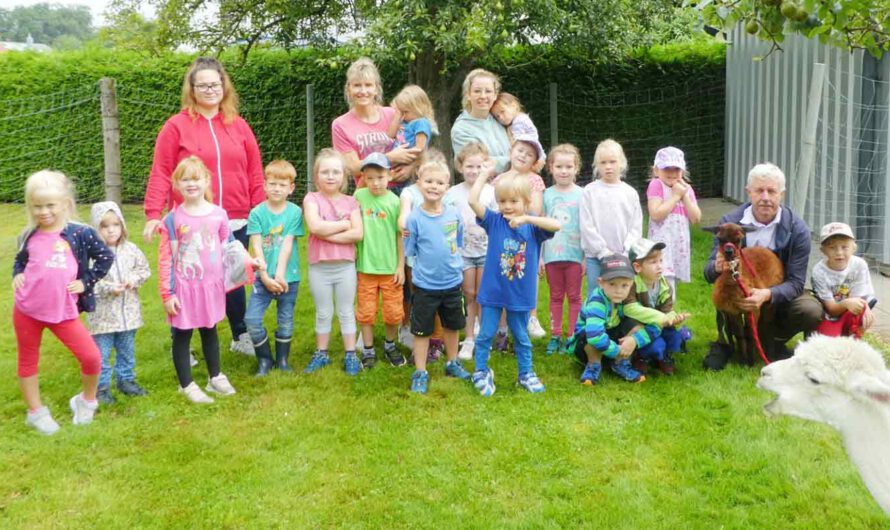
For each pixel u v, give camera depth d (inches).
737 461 150.9
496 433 164.9
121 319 183.6
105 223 181.2
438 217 189.9
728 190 478.3
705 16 163.6
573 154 213.3
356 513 136.3
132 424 170.7
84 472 150.8
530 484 144.6
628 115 475.5
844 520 131.5
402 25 313.7
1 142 492.1
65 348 219.8
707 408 175.6
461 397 184.4
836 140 324.5
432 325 189.8
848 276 193.8
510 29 329.1
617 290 187.9
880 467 109.7
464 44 311.7
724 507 136.3
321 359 205.6
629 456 154.6
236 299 214.7
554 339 217.5
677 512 135.0
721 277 190.2
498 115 223.8
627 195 209.8
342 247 198.1
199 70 199.9
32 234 163.6
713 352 201.3
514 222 178.2
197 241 182.5
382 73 448.1
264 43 447.5
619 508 135.9
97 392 182.5
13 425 170.6
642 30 373.4
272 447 160.9
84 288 165.3
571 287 216.8
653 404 178.5
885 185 295.6
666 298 195.6
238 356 215.9
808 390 115.7
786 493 140.0
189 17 408.5
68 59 486.0
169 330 236.8
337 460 154.5
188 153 201.9
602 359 202.4
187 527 133.1
